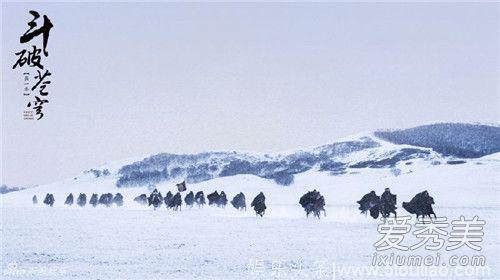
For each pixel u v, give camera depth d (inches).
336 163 6889.8
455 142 6806.1
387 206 2158.0
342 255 1338.6
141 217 2701.8
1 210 3595.0
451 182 4660.4
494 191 4160.9
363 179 5565.9
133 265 1219.9
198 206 3833.7
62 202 5605.3
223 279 1067.9
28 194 6309.1
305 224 2142.0
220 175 6702.8
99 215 2920.8
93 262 1258.6
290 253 1354.6
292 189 5585.6
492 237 1729.8
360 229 1911.9
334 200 4389.8
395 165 6466.5
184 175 6614.2
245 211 3093.0
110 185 6540.4
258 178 6200.8
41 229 1999.3
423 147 6835.6
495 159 5634.8
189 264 1227.2
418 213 2022.6
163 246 1499.8
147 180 6560.0
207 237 1686.8
